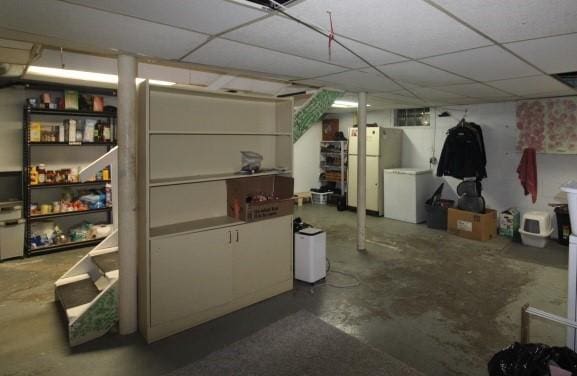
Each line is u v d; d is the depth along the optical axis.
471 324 2.82
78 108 4.56
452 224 5.44
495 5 1.63
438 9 1.68
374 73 3.24
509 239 5.19
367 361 2.35
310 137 8.13
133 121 2.54
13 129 4.43
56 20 1.86
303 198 7.84
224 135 3.32
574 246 1.85
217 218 3.24
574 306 1.86
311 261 3.55
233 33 2.07
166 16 1.79
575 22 1.85
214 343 2.56
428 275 3.84
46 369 2.26
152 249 2.54
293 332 2.71
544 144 5.09
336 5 1.64
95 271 3.37
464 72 3.15
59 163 4.79
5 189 4.42
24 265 4.08
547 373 1.61
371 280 3.71
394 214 6.45
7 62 3.05
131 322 2.66
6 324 2.80
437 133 6.36
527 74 3.21
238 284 3.05
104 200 4.91
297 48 2.40
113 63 3.27
